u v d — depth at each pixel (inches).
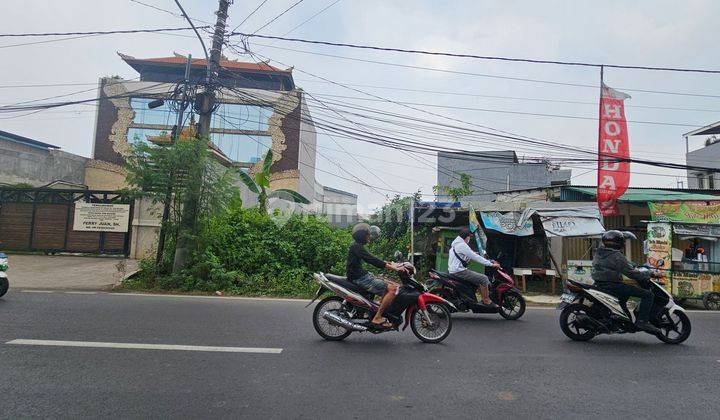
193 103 510.6
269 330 256.2
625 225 632.4
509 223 524.1
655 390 174.9
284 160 1189.7
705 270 465.7
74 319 265.4
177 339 227.9
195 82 492.1
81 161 1111.0
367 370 189.3
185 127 608.1
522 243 612.1
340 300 246.1
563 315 263.3
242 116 1195.3
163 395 154.8
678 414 151.3
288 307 341.1
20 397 150.0
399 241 595.8
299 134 1202.0
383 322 240.7
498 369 197.2
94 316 276.4
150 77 1279.5
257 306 342.3
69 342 215.3
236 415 140.3
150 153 440.5
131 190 446.9
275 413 142.7
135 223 647.8
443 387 171.9
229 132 1189.7
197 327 257.0
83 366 182.2
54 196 660.1
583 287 261.4
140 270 459.2
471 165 1167.6
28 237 657.0
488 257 592.1
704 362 216.5
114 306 315.3
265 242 479.5
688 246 557.9
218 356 201.6
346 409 147.6
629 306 274.5
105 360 190.5
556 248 608.1
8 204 661.3
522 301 328.8
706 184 1029.2
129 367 182.7
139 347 211.2
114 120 1181.7
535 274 538.9
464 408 151.9
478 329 285.6
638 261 601.9
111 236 649.6
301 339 238.2
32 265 541.3
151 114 1184.8
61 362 186.2
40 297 343.3
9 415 136.0
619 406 157.5
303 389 164.6
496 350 230.5
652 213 538.0
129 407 144.3
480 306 322.3
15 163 888.9
